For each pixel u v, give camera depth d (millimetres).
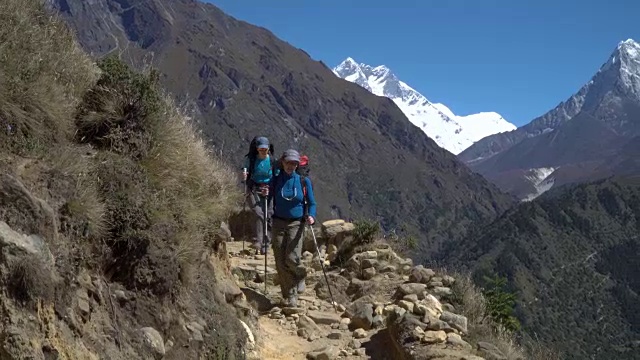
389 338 7559
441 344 6734
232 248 12320
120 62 5887
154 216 5137
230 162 9258
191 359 5188
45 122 4898
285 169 8602
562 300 176875
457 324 7285
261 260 11336
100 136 5406
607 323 168500
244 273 10406
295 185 8609
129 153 5461
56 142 4938
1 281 3443
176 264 5262
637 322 167500
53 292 3775
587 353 147125
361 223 11969
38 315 3596
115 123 5492
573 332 160000
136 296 4797
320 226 13016
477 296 9125
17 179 3934
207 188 6793
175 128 6289
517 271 185125
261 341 6914
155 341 4664
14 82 4637
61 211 4312
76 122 5391
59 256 4012
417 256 12539
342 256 11570
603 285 192875
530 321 156375
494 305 9047
